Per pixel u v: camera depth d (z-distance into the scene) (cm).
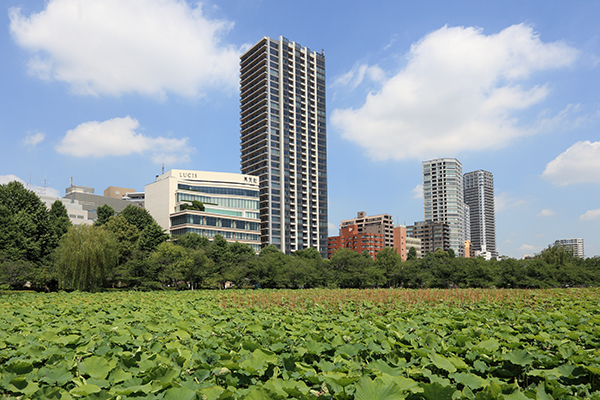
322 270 7112
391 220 17925
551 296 3394
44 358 912
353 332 1269
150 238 6738
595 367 756
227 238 10562
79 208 11269
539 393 685
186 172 11006
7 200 5831
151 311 2028
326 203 14788
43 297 3388
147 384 710
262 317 1734
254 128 14212
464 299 3272
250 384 776
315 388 773
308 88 15012
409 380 697
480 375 862
